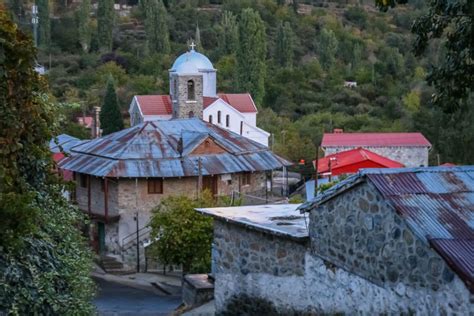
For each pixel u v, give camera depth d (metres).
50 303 12.44
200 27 121.81
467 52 19.06
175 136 42.88
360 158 44.31
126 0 136.50
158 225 32.16
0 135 12.05
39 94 14.02
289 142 66.31
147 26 112.31
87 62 104.69
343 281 14.41
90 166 40.84
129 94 90.06
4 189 11.91
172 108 66.56
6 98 12.16
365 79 95.50
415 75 90.50
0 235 11.86
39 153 13.31
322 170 43.78
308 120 80.44
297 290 15.80
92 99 87.19
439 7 19.05
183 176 40.16
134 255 39.25
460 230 12.33
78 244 15.20
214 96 69.81
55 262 13.40
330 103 87.75
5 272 11.91
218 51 105.69
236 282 17.66
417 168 13.66
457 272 11.66
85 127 68.19
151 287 34.00
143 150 41.16
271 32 119.94
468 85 19.23
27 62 12.32
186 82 64.69
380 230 13.40
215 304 18.39
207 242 31.52
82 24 113.69
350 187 13.88
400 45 115.56
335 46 108.56
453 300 12.08
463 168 13.79
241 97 71.06
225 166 41.53
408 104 82.38
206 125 45.41
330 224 14.66
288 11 129.12
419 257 12.62
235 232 17.64
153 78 96.19
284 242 16.08
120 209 39.97
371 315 13.71
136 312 25.28
